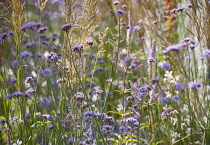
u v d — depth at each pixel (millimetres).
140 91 4484
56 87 6285
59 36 9000
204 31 5414
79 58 4746
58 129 4645
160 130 5703
